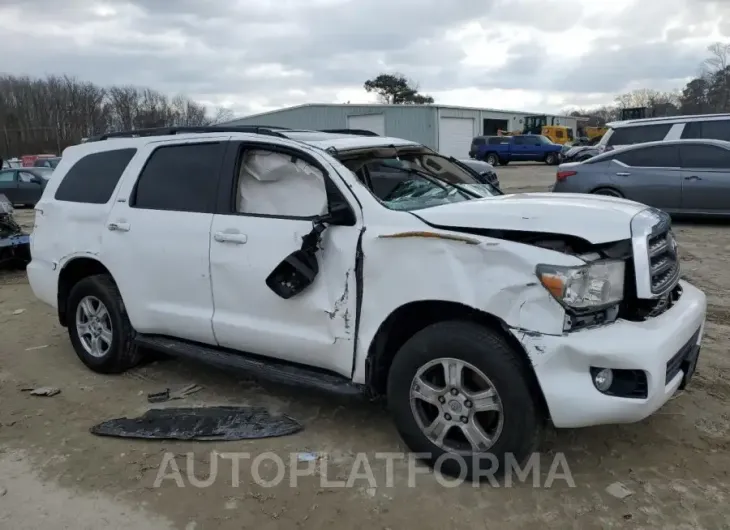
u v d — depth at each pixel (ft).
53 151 216.54
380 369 11.72
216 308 13.43
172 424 13.29
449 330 10.52
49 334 20.27
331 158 12.17
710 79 212.43
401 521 9.98
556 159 126.00
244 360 13.33
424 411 11.27
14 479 11.57
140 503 10.68
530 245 10.00
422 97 268.62
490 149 129.59
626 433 12.39
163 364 17.02
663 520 9.78
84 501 10.80
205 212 13.57
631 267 10.23
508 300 9.91
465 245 10.27
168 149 14.69
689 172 35.29
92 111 224.74
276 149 12.89
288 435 12.77
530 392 10.07
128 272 14.92
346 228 11.60
